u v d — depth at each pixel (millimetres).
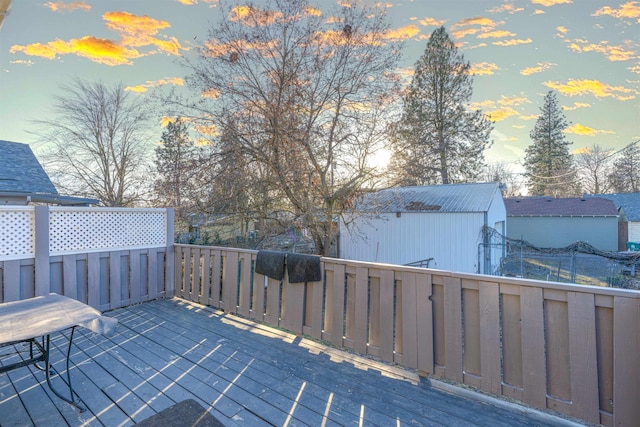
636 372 1622
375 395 2133
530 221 18625
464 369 2189
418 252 11398
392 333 2525
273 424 1820
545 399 1886
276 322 3361
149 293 4426
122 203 13898
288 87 7094
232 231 9336
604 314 1735
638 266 10891
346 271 2842
